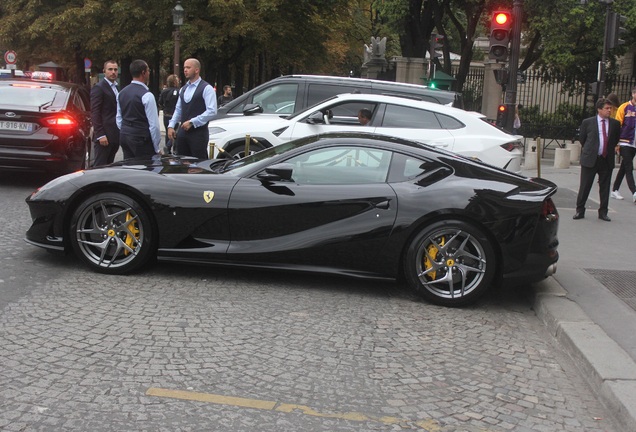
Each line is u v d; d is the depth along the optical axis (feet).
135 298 17.95
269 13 89.56
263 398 12.55
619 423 12.45
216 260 19.44
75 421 11.27
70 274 19.76
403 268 19.35
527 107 95.96
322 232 19.06
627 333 16.35
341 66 203.51
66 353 14.10
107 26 95.20
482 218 18.40
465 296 18.81
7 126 33.06
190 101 28.91
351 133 20.68
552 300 18.86
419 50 94.68
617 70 98.27
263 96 36.19
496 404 12.99
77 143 35.01
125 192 19.60
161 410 11.83
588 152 31.81
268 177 19.47
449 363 14.93
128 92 27.55
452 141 30.25
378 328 16.88
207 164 21.88
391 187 19.07
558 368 15.14
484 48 149.89
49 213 19.90
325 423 11.72
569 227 30.50
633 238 28.48
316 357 14.71
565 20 79.66
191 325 16.19
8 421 11.14
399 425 11.84
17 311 16.47
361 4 122.31
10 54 105.91
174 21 75.25
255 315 17.21
